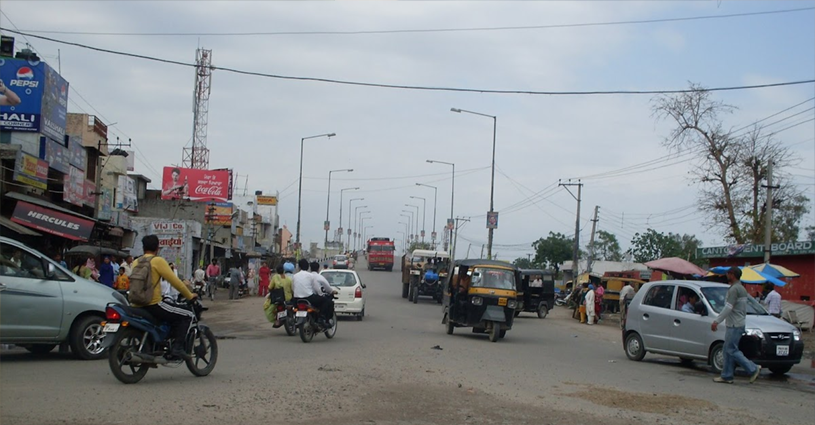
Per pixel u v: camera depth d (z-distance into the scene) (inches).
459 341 747.4
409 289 1625.2
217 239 2313.0
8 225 822.5
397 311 1257.4
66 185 1065.5
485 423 310.2
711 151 1624.0
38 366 444.5
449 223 2434.8
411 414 322.7
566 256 3174.2
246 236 2869.1
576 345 797.9
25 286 457.1
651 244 2780.5
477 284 789.9
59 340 470.3
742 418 351.6
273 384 387.9
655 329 624.1
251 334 736.3
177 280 383.6
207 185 2369.6
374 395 365.7
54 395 335.0
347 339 697.0
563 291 2119.8
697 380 513.7
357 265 3937.0
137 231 1494.8
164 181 2346.2
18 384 366.6
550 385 438.0
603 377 498.3
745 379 538.3
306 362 495.2
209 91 3090.6
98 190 1301.7
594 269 2475.4
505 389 410.3
